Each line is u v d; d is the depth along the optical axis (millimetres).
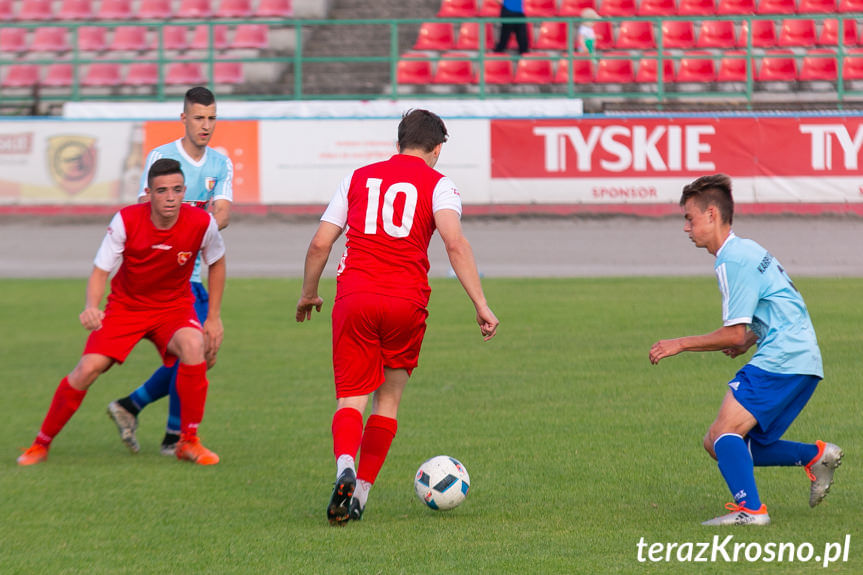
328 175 66562
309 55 85875
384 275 17938
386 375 18719
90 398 31391
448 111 73125
